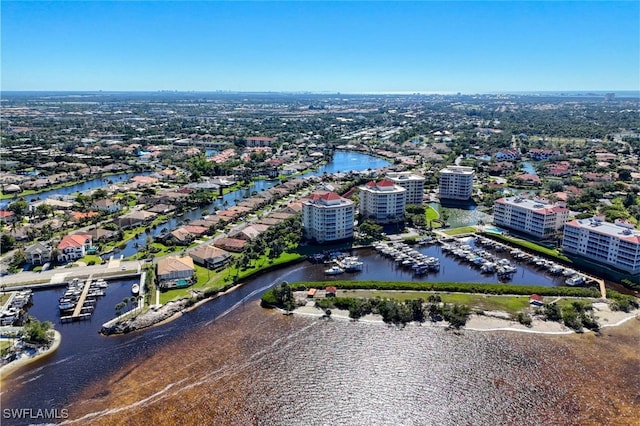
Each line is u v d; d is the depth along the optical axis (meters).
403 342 167.25
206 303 196.38
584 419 131.75
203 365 154.75
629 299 192.62
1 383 145.50
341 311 187.62
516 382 146.75
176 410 135.00
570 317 176.12
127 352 161.50
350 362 156.50
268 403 138.25
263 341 167.75
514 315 183.25
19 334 167.75
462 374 150.75
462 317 180.12
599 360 156.50
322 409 136.38
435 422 131.88
